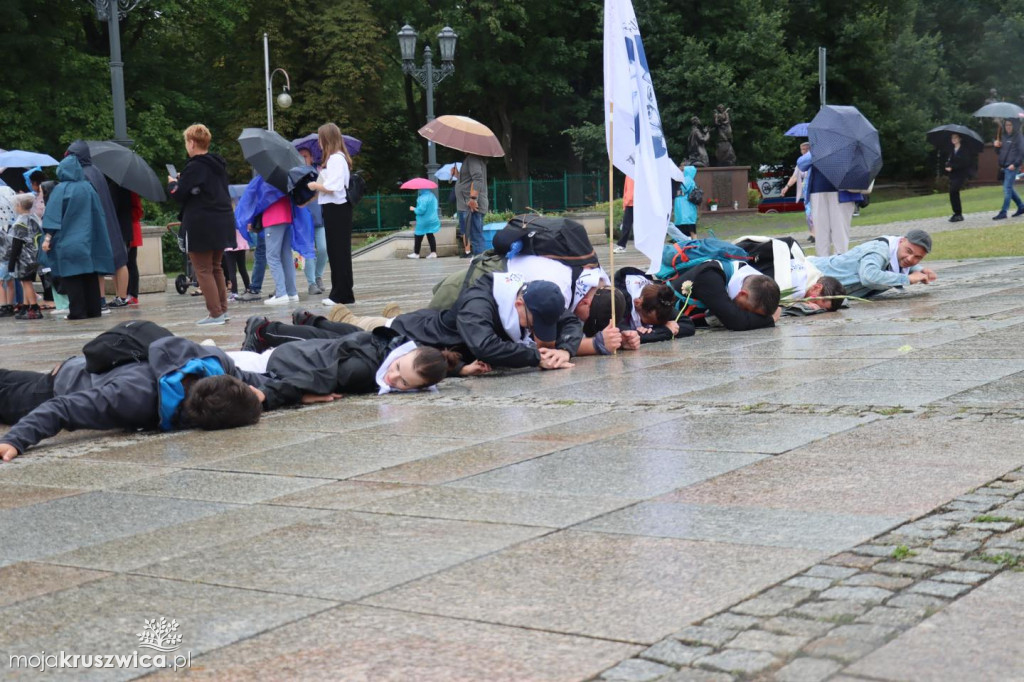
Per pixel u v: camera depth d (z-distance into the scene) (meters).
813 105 53.00
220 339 10.30
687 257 9.08
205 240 11.56
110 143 15.21
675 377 6.86
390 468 4.82
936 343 7.55
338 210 13.30
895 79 52.72
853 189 13.38
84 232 13.47
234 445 5.52
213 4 45.62
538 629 2.90
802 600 3.00
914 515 3.71
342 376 6.75
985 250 15.84
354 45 48.03
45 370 8.72
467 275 7.56
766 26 47.84
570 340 7.58
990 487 4.00
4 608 3.26
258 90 49.00
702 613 2.95
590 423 5.58
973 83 54.78
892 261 10.27
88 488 4.75
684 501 4.02
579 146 49.25
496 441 5.27
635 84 7.87
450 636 2.88
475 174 22.97
